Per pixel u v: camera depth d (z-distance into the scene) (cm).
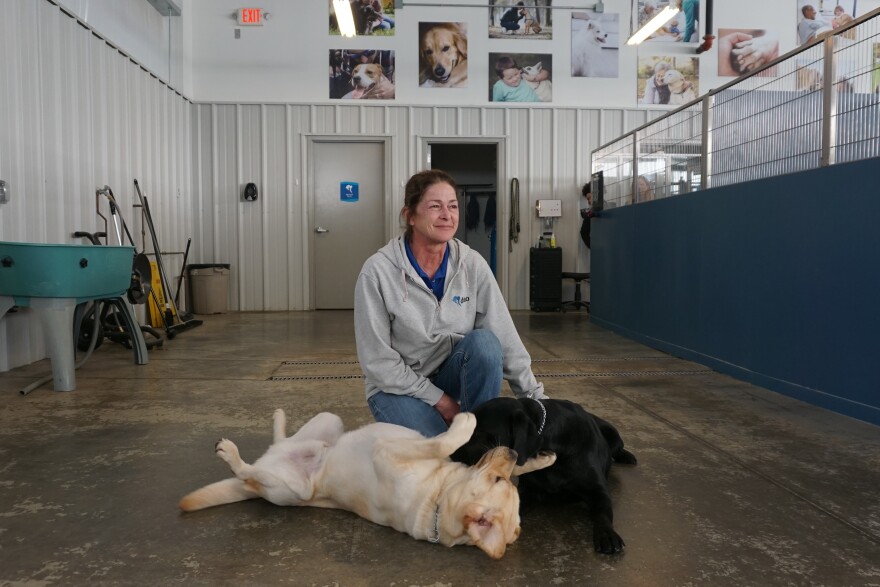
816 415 310
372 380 209
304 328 651
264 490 194
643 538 177
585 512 198
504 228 844
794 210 341
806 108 350
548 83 834
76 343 448
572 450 187
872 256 285
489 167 1059
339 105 816
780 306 355
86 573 155
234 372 417
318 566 159
